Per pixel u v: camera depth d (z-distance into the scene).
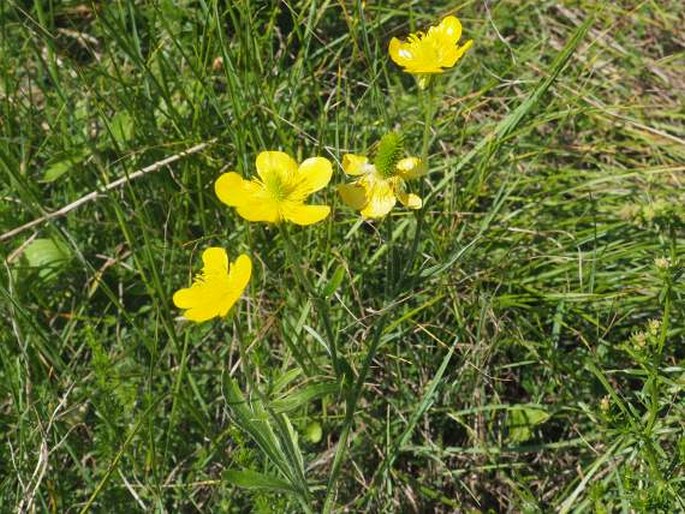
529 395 0.35
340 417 0.33
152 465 0.30
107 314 0.36
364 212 0.26
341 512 0.32
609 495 0.31
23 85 0.41
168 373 0.33
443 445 0.34
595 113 0.41
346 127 0.35
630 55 0.45
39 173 0.38
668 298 0.27
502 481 0.33
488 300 0.34
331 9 0.43
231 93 0.33
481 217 0.37
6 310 0.34
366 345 0.33
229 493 0.32
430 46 0.26
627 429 0.28
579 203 0.38
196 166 0.35
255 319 0.33
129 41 0.35
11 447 0.30
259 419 0.25
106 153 0.38
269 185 0.23
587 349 0.35
